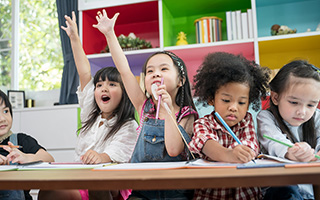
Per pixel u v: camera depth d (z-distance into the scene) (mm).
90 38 2727
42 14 3164
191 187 511
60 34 2842
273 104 1084
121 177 534
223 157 786
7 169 760
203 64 1017
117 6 2541
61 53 3090
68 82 2775
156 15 2766
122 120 1380
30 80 3146
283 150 880
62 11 2826
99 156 1074
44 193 973
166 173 579
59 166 833
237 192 836
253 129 975
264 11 2641
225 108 925
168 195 899
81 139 1448
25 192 1302
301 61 1049
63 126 2498
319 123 1106
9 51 3199
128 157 1269
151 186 516
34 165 894
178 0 2482
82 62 1474
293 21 2586
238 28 2350
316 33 2174
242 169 611
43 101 3076
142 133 1120
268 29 2623
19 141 1432
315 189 857
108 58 2566
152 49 2436
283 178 501
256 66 1019
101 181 527
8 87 3172
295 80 985
